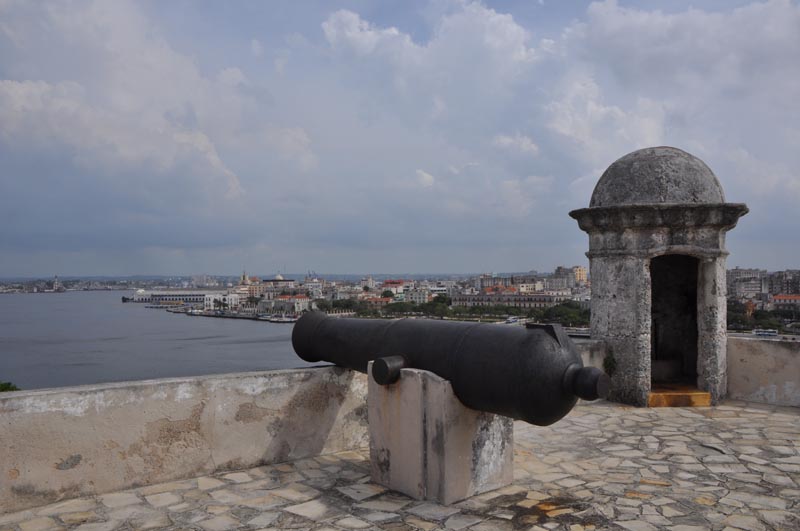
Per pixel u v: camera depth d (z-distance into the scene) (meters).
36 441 4.17
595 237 7.71
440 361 4.28
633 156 7.76
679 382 8.30
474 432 4.34
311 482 4.75
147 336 111.06
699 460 5.19
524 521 3.87
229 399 5.03
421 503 4.23
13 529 3.79
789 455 5.31
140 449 4.61
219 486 4.64
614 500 4.23
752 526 3.76
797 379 7.26
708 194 7.39
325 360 5.50
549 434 6.07
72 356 78.38
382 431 4.61
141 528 3.79
